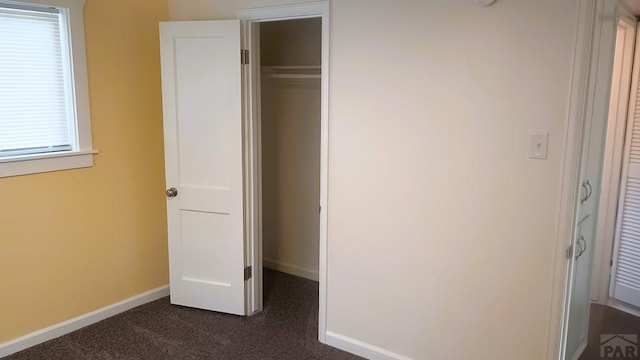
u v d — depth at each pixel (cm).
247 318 344
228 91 318
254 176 336
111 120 329
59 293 313
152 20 345
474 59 233
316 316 348
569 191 217
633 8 305
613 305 365
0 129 281
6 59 279
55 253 308
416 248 265
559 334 230
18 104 287
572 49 208
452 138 245
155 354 295
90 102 316
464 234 249
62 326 315
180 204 343
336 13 273
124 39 330
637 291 348
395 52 255
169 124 334
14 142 288
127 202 346
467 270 250
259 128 336
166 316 345
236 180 327
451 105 242
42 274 303
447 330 262
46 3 285
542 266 229
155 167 360
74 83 306
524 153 226
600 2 213
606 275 364
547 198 223
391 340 283
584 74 209
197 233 345
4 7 274
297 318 345
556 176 219
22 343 296
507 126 229
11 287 289
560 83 213
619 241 354
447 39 238
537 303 232
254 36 321
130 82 338
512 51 222
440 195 253
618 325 337
